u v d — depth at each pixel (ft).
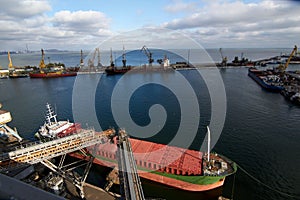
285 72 613.11
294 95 333.42
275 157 162.71
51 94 418.51
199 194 127.65
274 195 123.95
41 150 129.18
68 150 135.44
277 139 193.26
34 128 241.55
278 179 137.59
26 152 124.67
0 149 182.60
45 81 592.60
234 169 124.36
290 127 222.07
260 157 163.22
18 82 586.45
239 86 457.27
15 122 262.06
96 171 154.81
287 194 124.57
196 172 122.62
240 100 337.11
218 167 127.24
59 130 177.17
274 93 389.80
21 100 375.66
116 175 137.08
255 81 522.88
